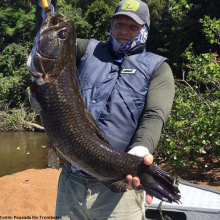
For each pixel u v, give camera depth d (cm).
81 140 209
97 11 2141
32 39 2283
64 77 213
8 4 2614
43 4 225
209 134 637
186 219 361
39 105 214
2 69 2203
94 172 210
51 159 224
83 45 265
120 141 235
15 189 607
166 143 689
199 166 671
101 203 247
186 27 1662
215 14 1606
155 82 239
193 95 710
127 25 249
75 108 212
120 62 251
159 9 1831
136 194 249
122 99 237
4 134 1645
